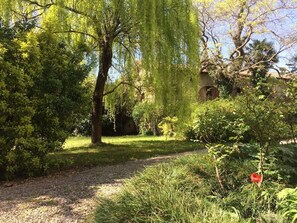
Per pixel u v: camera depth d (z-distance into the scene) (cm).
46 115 785
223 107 1145
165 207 326
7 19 1059
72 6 1139
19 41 757
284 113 477
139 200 353
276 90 475
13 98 731
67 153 1131
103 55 1280
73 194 580
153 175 449
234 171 468
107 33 1237
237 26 2428
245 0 2270
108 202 384
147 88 1259
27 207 515
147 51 1146
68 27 1132
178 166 490
